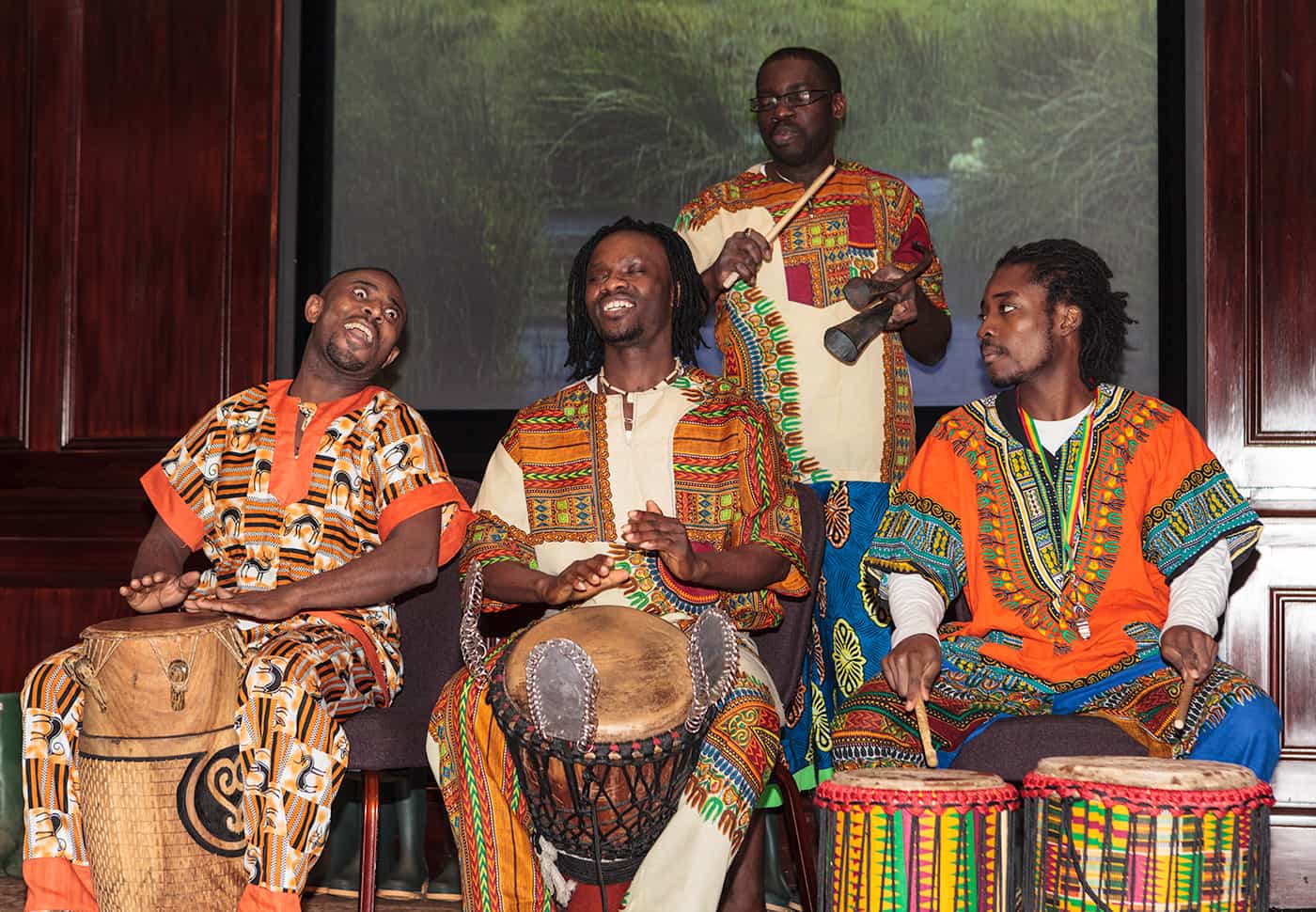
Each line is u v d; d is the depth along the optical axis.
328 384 3.05
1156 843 2.09
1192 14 4.04
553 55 4.30
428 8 4.34
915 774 2.25
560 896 2.43
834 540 3.26
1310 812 3.67
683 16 4.27
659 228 2.97
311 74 4.35
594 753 2.22
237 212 4.13
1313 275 3.80
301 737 2.54
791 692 2.79
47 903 2.62
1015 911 2.31
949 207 4.18
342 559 2.93
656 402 2.80
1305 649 3.72
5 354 4.16
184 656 2.48
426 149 4.34
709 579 2.56
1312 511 3.75
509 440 2.87
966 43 4.17
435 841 3.78
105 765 2.49
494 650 2.65
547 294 4.29
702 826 2.34
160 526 3.00
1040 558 2.73
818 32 4.22
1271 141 3.84
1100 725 2.48
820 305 3.33
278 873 2.51
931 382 4.17
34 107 4.19
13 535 4.14
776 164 3.47
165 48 4.16
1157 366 4.06
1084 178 4.12
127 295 4.14
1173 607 2.61
